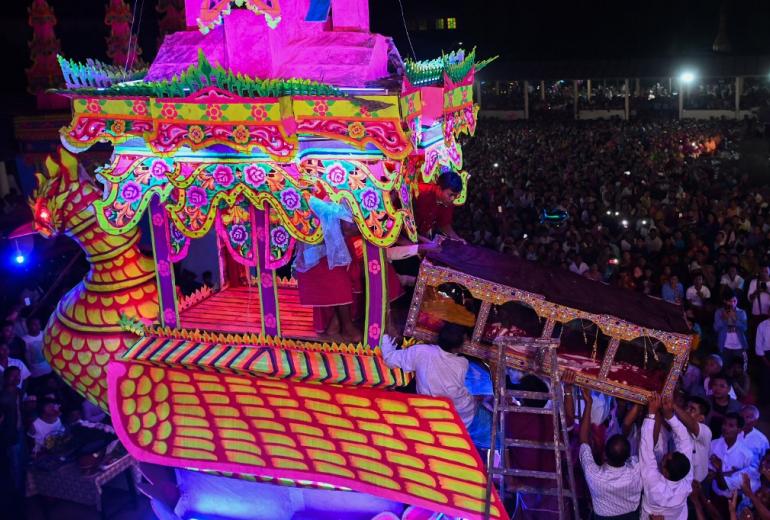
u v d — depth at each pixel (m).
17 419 9.17
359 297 6.89
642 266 12.88
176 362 6.45
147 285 7.22
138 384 6.56
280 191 6.09
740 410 8.05
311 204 6.06
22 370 10.83
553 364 5.79
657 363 6.54
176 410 6.48
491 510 5.75
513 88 52.59
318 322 6.55
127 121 5.86
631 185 20.61
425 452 5.96
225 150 6.07
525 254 14.43
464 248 7.16
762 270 12.02
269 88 5.66
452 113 6.85
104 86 6.68
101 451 8.96
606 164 26.14
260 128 5.73
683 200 18.66
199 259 12.23
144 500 9.18
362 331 6.55
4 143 13.80
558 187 21.66
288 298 7.78
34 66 13.79
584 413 6.52
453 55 7.72
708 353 11.05
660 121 42.78
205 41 6.56
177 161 6.16
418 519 6.49
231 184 6.12
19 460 9.16
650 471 6.27
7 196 17.84
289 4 6.68
